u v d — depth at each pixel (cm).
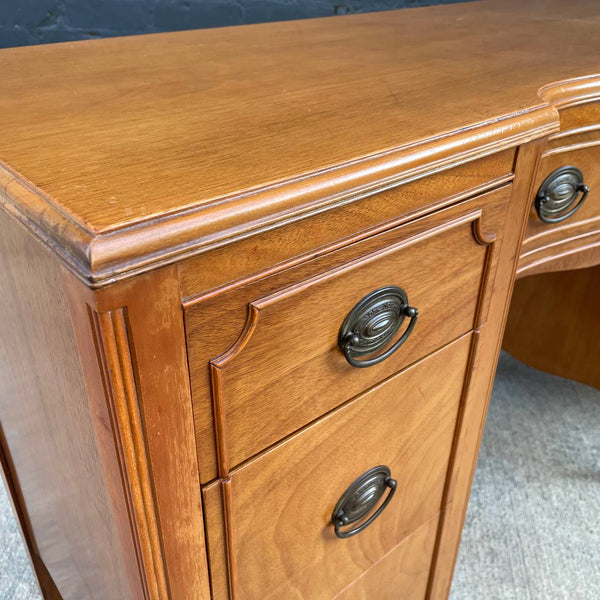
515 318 132
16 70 57
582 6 98
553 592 91
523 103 47
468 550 98
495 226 50
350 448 49
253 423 40
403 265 43
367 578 62
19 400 55
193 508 39
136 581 42
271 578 49
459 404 60
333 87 52
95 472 43
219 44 70
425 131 41
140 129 41
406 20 86
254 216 31
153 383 32
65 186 32
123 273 27
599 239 73
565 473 113
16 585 89
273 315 36
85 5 85
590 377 126
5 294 44
